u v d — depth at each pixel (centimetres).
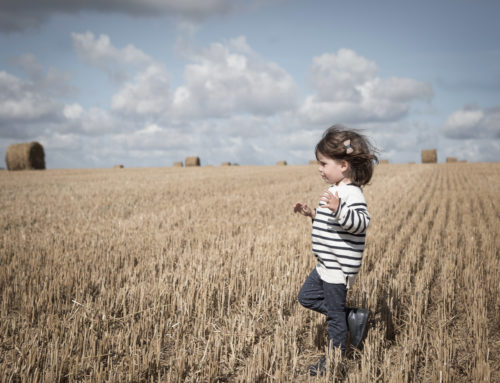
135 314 360
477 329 330
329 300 288
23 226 764
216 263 490
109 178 2150
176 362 277
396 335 336
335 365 269
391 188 1455
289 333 320
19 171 2964
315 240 291
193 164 4144
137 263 519
